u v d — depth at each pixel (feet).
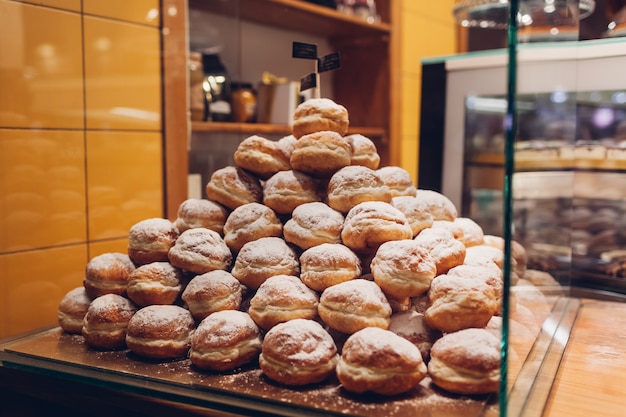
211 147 7.55
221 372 3.36
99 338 3.80
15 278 5.43
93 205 6.15
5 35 5.29
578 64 5.12
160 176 6.91
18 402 3.76
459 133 7.47
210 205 4.13
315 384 3.17
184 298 3.73
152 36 6.72
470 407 2.87
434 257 3.55
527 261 3.59
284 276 3.56
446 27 12.43
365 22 9.04
